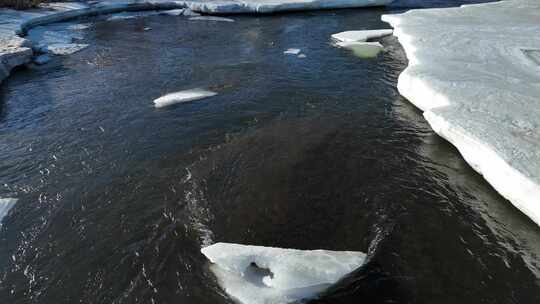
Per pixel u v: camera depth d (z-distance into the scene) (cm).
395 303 454
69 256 539
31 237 575
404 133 812
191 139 809
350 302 454
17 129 875
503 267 501
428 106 842
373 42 1409
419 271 498
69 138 831
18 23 1566
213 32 1609
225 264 480
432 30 1331
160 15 1942
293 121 866
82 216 611
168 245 548
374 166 707
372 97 978
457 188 647
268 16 1895
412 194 636
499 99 783
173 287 484
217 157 741
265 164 714
